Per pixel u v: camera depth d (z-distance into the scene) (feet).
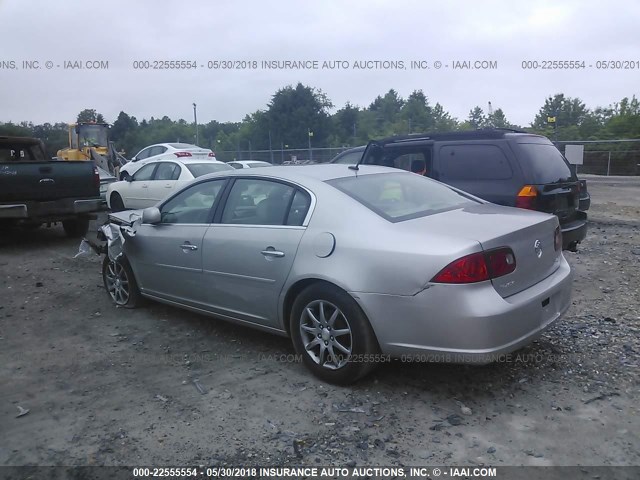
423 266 11.41
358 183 14.34
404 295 11.61
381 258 11.91
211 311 15.99
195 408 12.23
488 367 13.83
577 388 12.69
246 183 15.37
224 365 14.49
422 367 13.97
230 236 14.88
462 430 11.11
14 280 23.88
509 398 12.33
